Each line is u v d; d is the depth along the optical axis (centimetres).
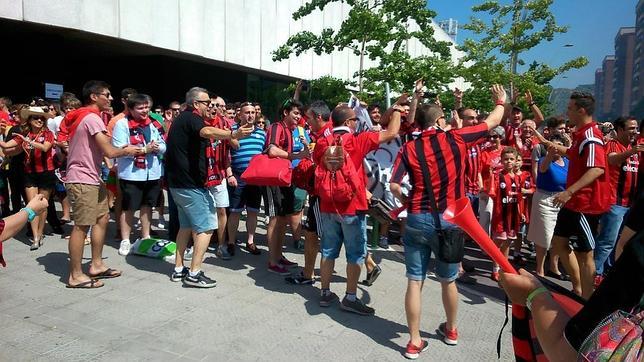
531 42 1688
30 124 656
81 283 480
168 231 689
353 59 2569
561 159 581
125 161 595
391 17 1248
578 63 1675
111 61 1908
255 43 1870
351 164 433
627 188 533
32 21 1148
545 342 170
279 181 504
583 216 492
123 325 400
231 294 487
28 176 656
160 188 702
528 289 184
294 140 618
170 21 1510
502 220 612
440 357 381
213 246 674
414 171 386
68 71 1919
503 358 385
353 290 457
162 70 1794
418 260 390
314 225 514
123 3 1357
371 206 603
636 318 143
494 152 631
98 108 488
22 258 571
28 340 365
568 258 514
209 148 531
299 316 444
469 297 536
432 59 1236
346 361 364
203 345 374
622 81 11812
